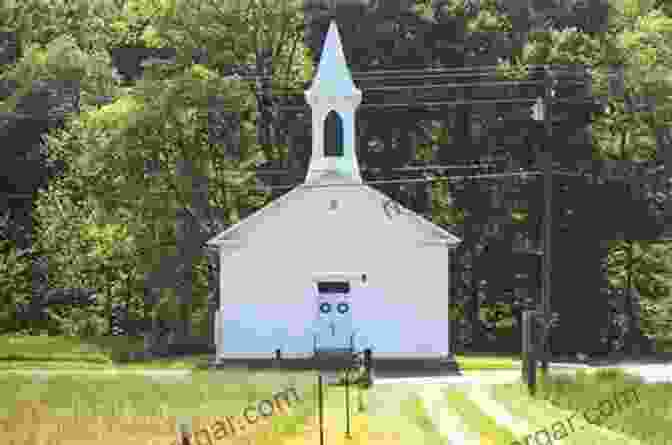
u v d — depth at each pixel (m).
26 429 35.00
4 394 44.62
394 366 67.38
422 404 45.16
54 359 73.94
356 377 54.34
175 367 68.31
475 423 39.50
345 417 40.34
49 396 44.06
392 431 36.94
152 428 35.34
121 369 66.12
